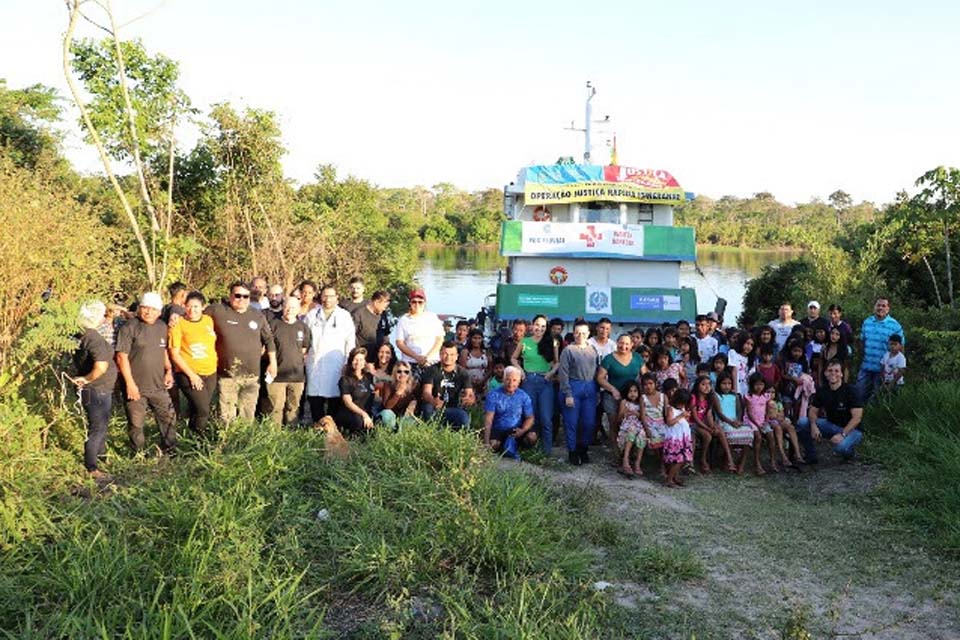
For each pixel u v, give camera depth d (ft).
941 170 52.24
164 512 19.62
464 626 16.08
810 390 33.06
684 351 36.94
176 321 27.96
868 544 23.27
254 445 23.67
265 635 15.47
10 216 26.91
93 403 24.17
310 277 66.90
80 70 45.88
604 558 21.50
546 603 17.74
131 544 18.63
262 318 28.89
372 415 30.76
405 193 355.97
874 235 69.51
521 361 35.68
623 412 31.27
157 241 43.52
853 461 32.01
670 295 55.47
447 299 127.24
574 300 54.70
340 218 82.38
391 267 95.09
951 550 22.36
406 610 16.63
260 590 16.63
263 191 63.57
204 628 15.51
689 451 29.60
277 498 21.88
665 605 18.84
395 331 32.94
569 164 66.18
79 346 24.56
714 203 356.18
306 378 31.60
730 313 112.68
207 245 60.90
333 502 21.65
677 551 21.63
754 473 31.60
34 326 25.89
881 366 38.45
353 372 29.76
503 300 54.60
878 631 17.97
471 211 320.70
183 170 61.46
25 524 18.63
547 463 31.22
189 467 23.44
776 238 295.28
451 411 31.12
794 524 25.08
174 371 28.12
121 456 26.32
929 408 33.14
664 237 58.95
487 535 19.60
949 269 51.57
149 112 46.80
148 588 16.74
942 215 52.11
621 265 59.31
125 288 44.06
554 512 22.91
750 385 32.01
